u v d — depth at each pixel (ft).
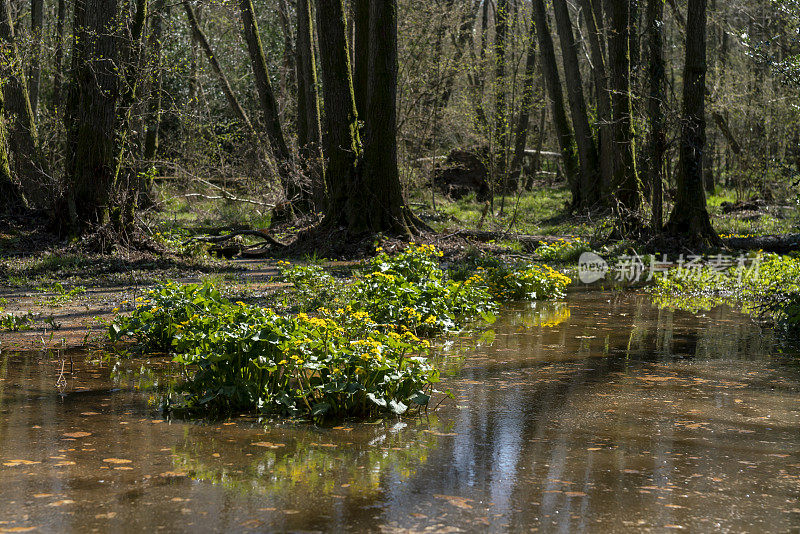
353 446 13.97
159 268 44.29
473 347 24.30
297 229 66.28
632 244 57.11
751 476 12.43
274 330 16.61
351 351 16.26
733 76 102.99
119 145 47.73
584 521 10.44
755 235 65.21
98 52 46.19
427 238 57.41
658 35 57.26
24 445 13.71
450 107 102.17
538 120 151.23
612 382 19.49
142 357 22.08
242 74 110.22
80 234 47.01
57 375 19.60
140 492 11.39
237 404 16.66
